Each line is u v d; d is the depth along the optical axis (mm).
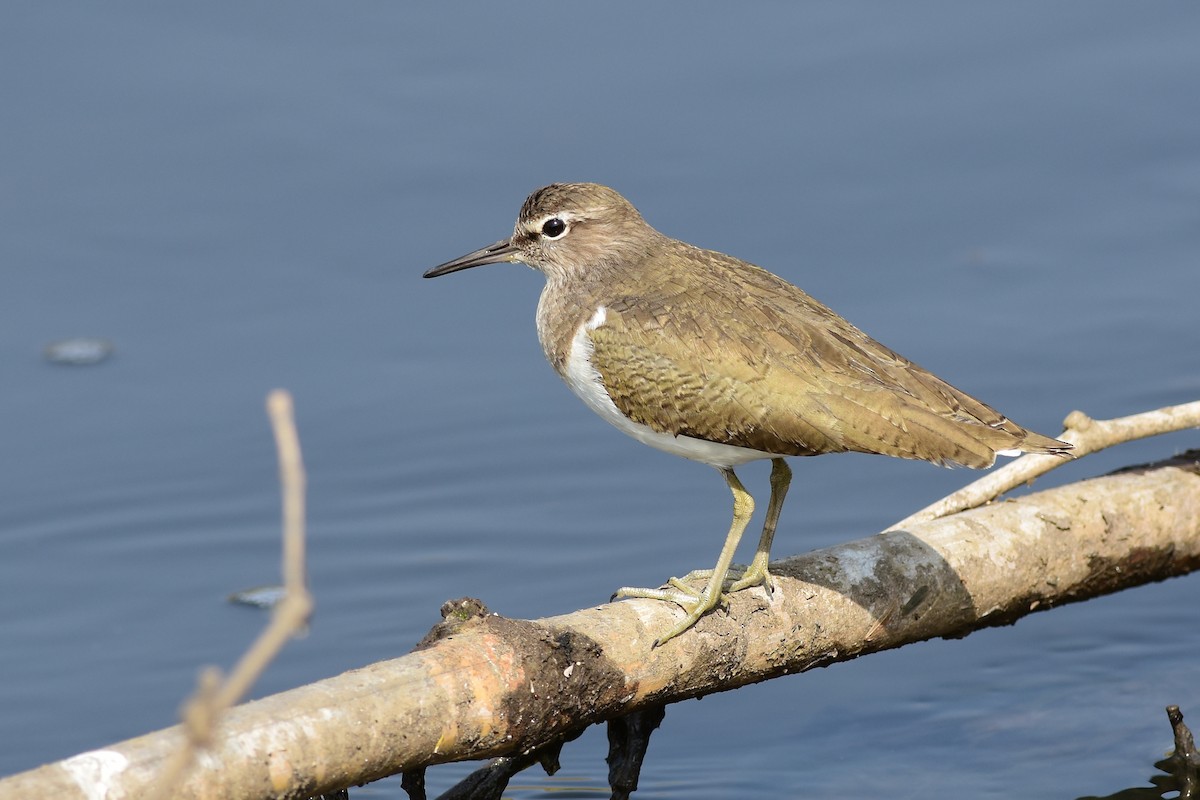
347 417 16219
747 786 11898
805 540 14898
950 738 12453
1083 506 12227
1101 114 18750
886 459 15883
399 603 14398
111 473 15625
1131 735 12305
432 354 16844
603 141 18516
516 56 19531
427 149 18484
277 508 15438
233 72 19328
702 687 10664
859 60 19438
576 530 15164
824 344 10680
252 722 8500
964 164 18344
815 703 13148
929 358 16422
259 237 17688
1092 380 16141
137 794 7961
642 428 11125
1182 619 14094
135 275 17422
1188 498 12602
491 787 11031
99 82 19156
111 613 14188
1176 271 17234
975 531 11781
